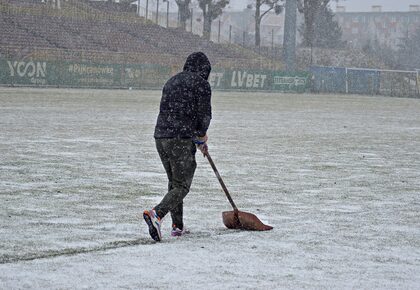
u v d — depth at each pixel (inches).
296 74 4542.3
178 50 4751.5
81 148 1164.5
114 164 989.2
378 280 450.6
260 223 595.2
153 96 3171.8
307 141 1408.7
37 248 512.7
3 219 614.9
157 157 1075.3
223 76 4229.8
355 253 522.3
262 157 1123.9
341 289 428.8
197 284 430.3
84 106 2305.6
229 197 593.6
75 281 430.9
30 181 825.5
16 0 4603.8
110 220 623.2
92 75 3742.6
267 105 2864.2
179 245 535.2
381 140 1487.5
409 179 930.1
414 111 2819.9
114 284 426.6
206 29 5885.8
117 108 2266.2
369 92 4766.2
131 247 524.1
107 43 4441.4
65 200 714.8
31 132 1407.5
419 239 577.3
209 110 564.4
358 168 1026.7
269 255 508.7
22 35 4106.8
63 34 4311.0
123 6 5472.4
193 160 569.0
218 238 562.6
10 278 434.6
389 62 6796.3
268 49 5777.6
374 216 673.0
